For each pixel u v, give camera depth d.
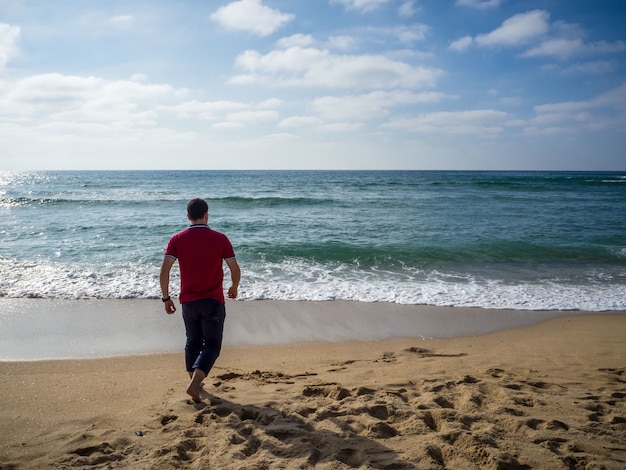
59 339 6.02
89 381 4.41
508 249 13.23
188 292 3.71
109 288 8.88
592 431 3.17
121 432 3.17
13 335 6.17
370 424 3.21
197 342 3.90
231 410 3.53
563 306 8.16
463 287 9.45
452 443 3.01
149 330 6.45
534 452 2.87
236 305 7.95
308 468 2.67
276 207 25.23
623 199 30.72
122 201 26.61
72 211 22.25
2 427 3.29
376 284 9.57
